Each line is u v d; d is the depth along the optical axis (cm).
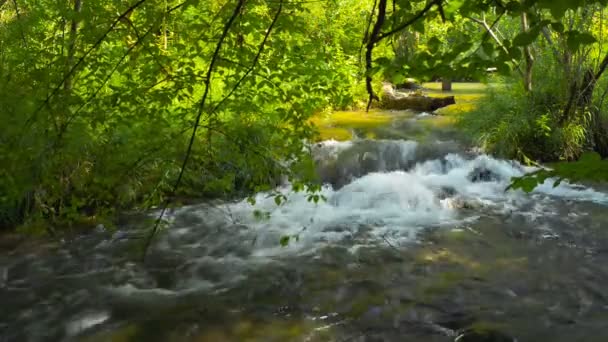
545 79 1023
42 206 622
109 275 570
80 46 356
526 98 1015
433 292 522
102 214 455
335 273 576
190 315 482
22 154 341
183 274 576
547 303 496
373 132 1132
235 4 323
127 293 529
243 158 420
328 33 1134
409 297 512
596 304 493
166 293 530
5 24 569
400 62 242
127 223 709
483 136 1015
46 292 527
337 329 453
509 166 948
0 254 609
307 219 762
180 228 707
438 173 966
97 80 371
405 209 805
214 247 653
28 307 497
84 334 450
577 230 697
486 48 219
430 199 829
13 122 348
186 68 359
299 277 566
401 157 1001
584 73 941
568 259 603
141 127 381
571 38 193
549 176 224
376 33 212
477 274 565
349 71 892
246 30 344
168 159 380
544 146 973
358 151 987
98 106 356
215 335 446
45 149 360
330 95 439
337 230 720
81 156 463
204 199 795
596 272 564
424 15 236
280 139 414
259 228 721
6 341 440
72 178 496
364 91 1372
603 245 643
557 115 973
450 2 230
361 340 434
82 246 638
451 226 728
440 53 238
